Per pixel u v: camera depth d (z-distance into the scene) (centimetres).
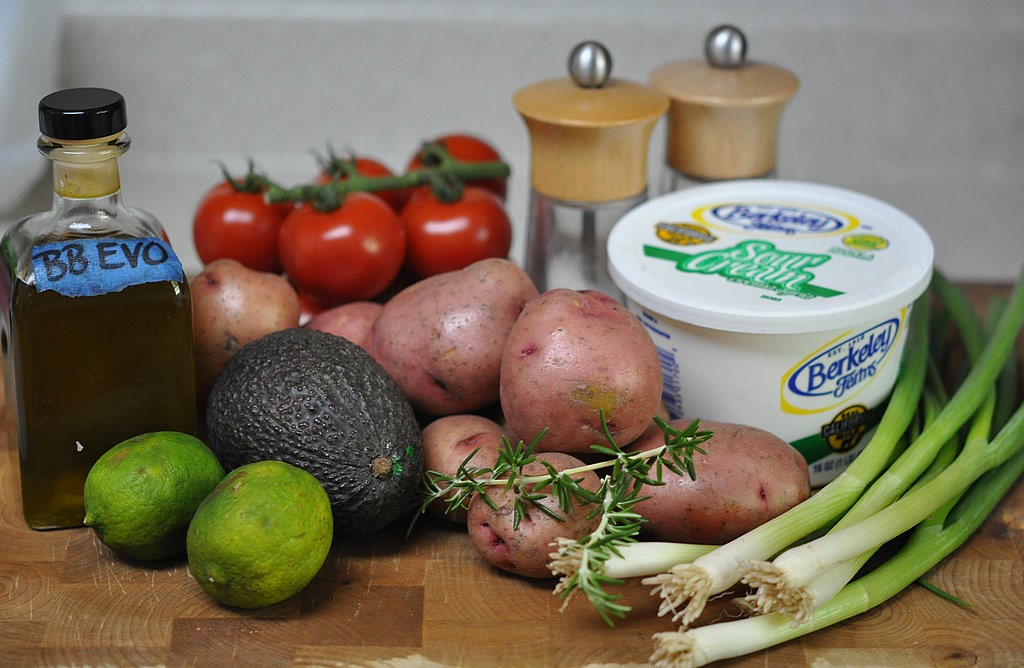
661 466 80
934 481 83
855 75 148
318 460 78
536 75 148
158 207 151
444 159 114
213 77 146
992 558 84
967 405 90
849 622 77
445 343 87
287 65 146
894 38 146
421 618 77
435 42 146
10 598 79
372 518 80
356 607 78
